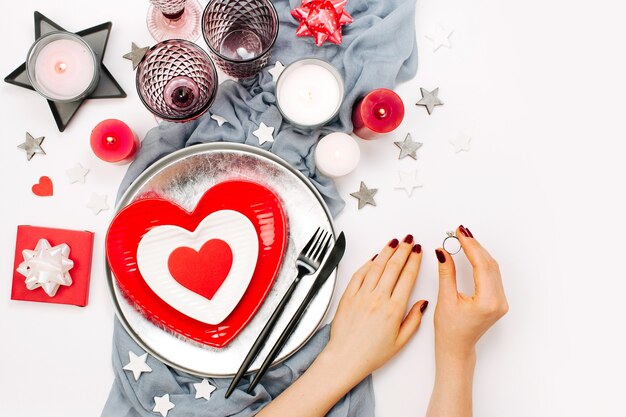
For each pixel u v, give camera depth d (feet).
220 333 3.21
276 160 3.28
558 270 3.48
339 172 3.22
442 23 3.49
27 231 3.27
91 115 3.36
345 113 3.35
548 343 3.45
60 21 3.37
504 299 3.22
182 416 3.25
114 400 3.29
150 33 3.37
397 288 3.27
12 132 3.35
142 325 3.21
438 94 3.47
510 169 3.49
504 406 3.42
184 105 3.26
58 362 3.32
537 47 3.52
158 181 3.24
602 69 3.54
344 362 3.22
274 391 3.32
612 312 3.47
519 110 3.50
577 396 3.44
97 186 3.35
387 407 3.35
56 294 3.28
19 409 3.31
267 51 3.14
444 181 3.44
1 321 3.32
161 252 3.18
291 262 3.29
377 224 3.40
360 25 3.41
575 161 3.51
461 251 3.43
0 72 3.36
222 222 3.19
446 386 3.25
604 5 3.52
